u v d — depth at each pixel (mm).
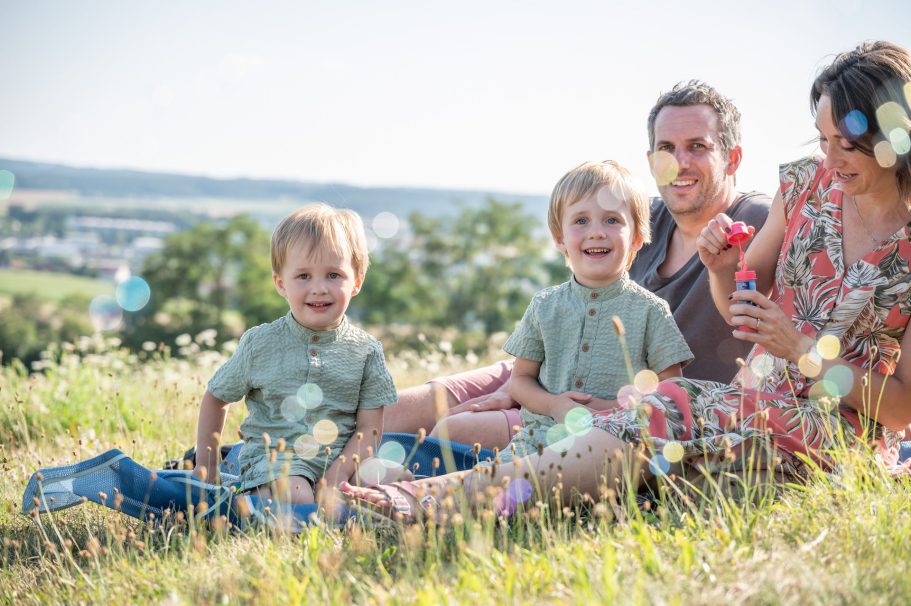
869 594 1853
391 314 48250
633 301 3260
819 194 2836
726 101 3543
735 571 1992
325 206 3332
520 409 3459
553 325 3336
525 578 2047
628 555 2119
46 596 2270
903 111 2500
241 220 48844
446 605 1918
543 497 2568
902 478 2602
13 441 4543
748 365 2971
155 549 2605
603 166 3352
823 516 2273
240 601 2111
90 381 5891
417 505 2531
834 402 2582
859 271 2713
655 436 2611
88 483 2764
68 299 44406
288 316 3236
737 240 2900
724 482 2592
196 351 7195
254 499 2797
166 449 3863
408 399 3629
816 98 2695
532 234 51062
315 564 2217
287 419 3133
